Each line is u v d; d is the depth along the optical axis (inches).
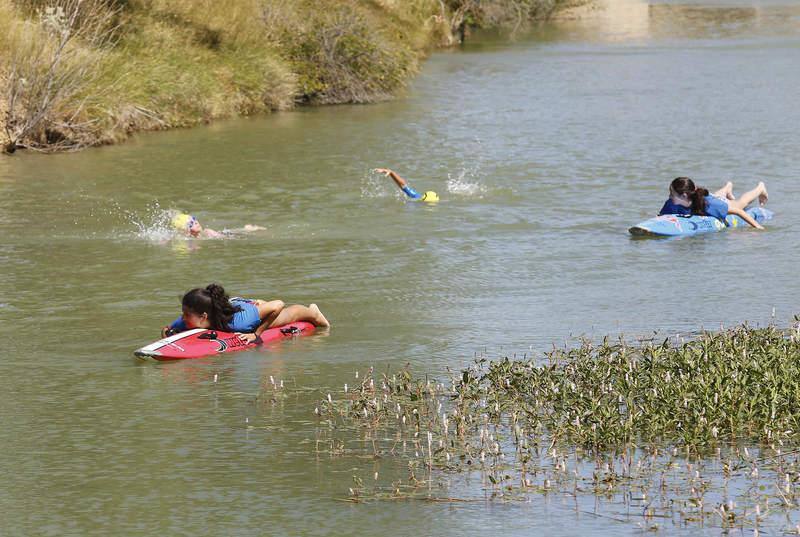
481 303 671.8
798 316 617.0
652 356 509.7
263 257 792.3
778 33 2940.5
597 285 711.7
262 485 415.2
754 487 403.9
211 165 1171.9
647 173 1122.0
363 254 801.6
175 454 444.5
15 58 1248.2
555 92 1827.0
